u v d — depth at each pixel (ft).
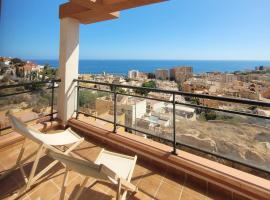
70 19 12.21
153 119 9.12
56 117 13.03
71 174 7.86
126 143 9.64
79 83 12.80
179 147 8.75
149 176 7.89
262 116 6.31
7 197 6.48
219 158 7.58
